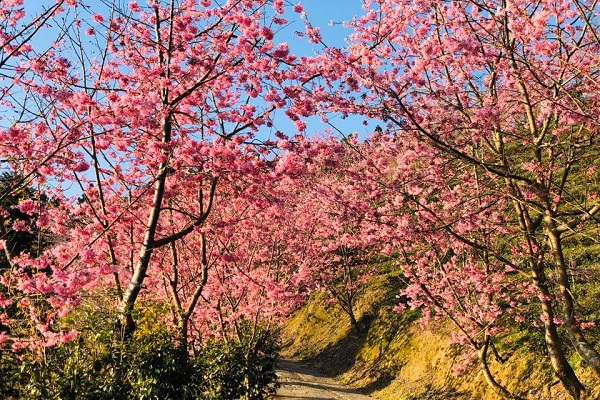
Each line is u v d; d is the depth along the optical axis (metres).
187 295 13.98
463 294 12.98
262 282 14.03
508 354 13.56
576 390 8.64
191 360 11.04
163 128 9.12
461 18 8.52
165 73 9.09
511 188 8.85
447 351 16.69
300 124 9.16
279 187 11.16
